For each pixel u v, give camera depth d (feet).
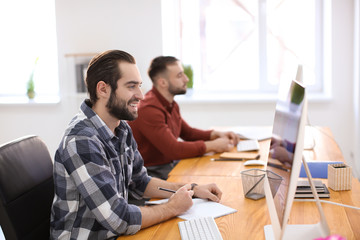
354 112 13.56
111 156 4.86
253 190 5.32
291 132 3.62
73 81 14.84
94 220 4.59
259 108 14.32
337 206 4.86
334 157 7.36
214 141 8.11
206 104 14.44
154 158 8.59
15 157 4.77
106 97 4.84
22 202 4.67
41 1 15.28
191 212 4.90
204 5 14.98
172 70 8.66
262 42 14.92
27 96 15.19
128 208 4.49
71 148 4.48
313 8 14.56
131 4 14.33
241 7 14.87
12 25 15.53
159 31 14.33
